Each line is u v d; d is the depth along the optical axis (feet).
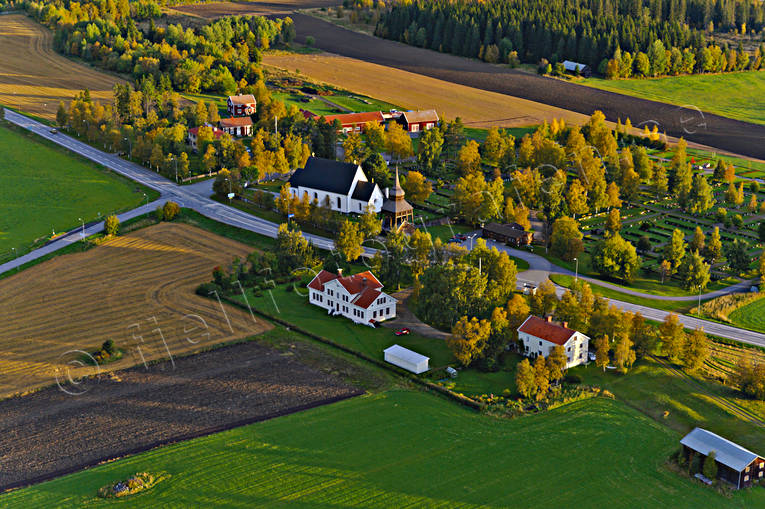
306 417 458.09
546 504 387.55
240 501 388.16
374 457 421.59
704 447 415.64
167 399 477.77
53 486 400.06
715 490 401.49
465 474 409.28
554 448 431.02
